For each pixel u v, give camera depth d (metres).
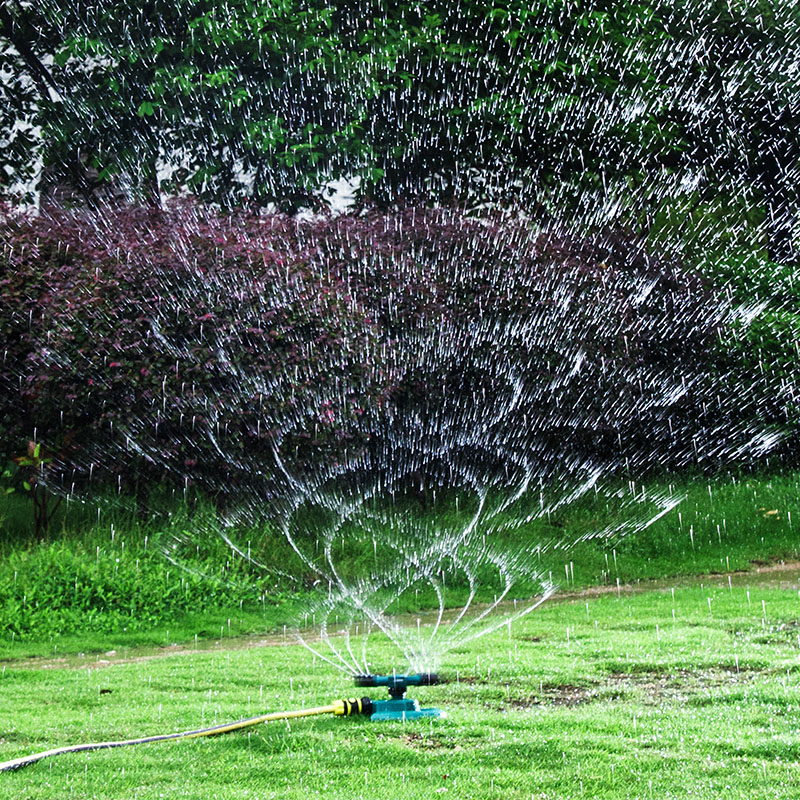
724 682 9.46
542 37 27.09
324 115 25.98
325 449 18.28
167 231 18.95
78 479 17.62
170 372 17.45
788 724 7.81
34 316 17.12
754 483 22.30
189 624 14.88
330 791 6.45
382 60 25.14
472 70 26.78
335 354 18.42
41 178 26.50
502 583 17.23
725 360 22.98
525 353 20.97
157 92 24.22
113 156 25.67
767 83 29.38
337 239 20.80
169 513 17.56
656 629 12.69
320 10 25.84
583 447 21.45
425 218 22.14
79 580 15.23
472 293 20.94
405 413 19.94
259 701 9.23
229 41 24.44
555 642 11.95
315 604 16.02
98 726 8.34
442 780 6.62
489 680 9.85
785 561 18.61
